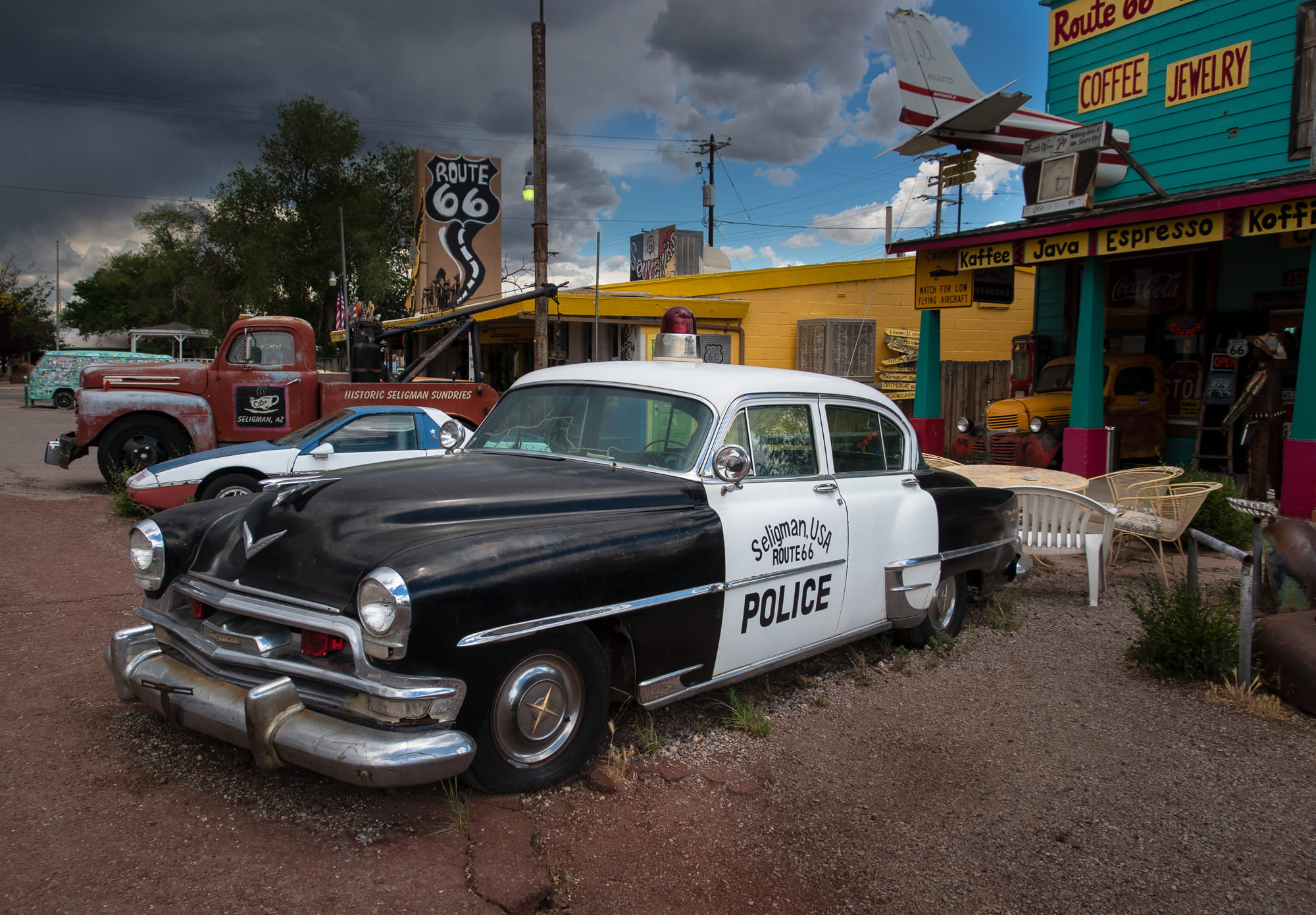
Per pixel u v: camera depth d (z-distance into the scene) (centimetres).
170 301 5950
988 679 492
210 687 315
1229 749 404
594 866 290
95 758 346
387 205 4134
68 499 1026
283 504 342
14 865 271
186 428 997
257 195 3841
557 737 334
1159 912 280
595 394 434
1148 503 748
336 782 330
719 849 306
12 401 3356
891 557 481
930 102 1368
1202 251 1161
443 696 284
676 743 389
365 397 1028
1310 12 1027
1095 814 342
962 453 1217
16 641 493
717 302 1593
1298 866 307
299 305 3900
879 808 342
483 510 337
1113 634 581
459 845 291
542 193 1358
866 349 1628
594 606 328
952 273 1177
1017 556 601
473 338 1264
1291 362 1087
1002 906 281
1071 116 1319
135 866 272
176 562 354
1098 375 1000
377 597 278
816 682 476
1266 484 932
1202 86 1144
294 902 257
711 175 4106
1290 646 458
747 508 400
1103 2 1262
